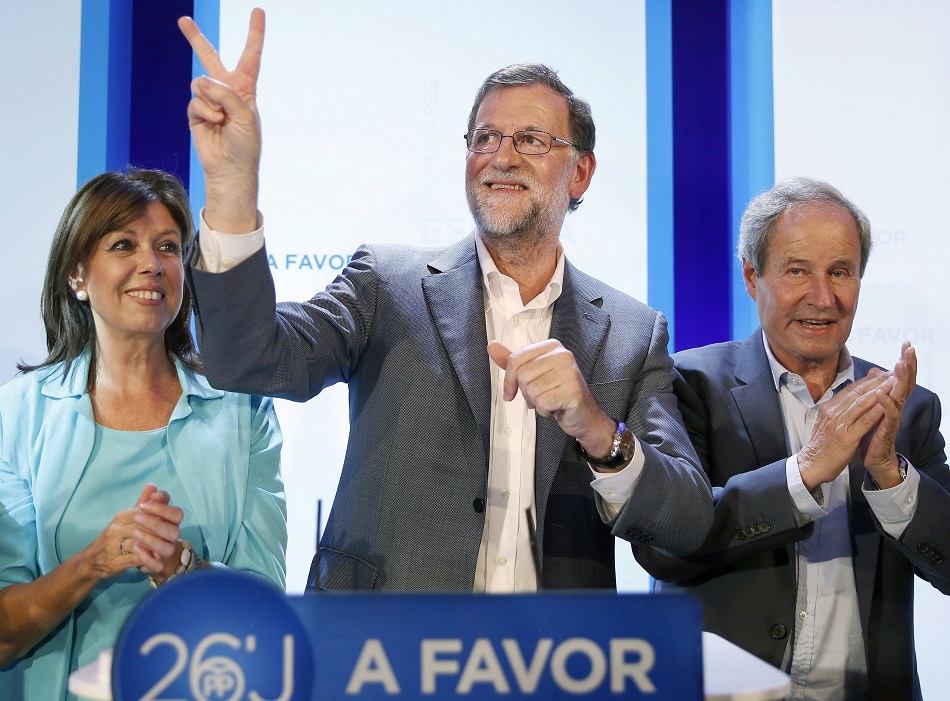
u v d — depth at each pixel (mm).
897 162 2777
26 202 2652
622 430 1669
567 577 1834
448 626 943
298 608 934
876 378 1863
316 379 1786
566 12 2799
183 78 2740
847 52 2799
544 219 1910
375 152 2734
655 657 950
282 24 2730
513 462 1859
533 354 1549
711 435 2119
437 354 1856
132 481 1894
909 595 2016
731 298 2799
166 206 1981
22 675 1828
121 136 2711
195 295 1595
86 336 1976
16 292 2631
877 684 1931
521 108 1933
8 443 1922
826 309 2002
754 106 2814
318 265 2711
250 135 1520
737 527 1882
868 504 1935
